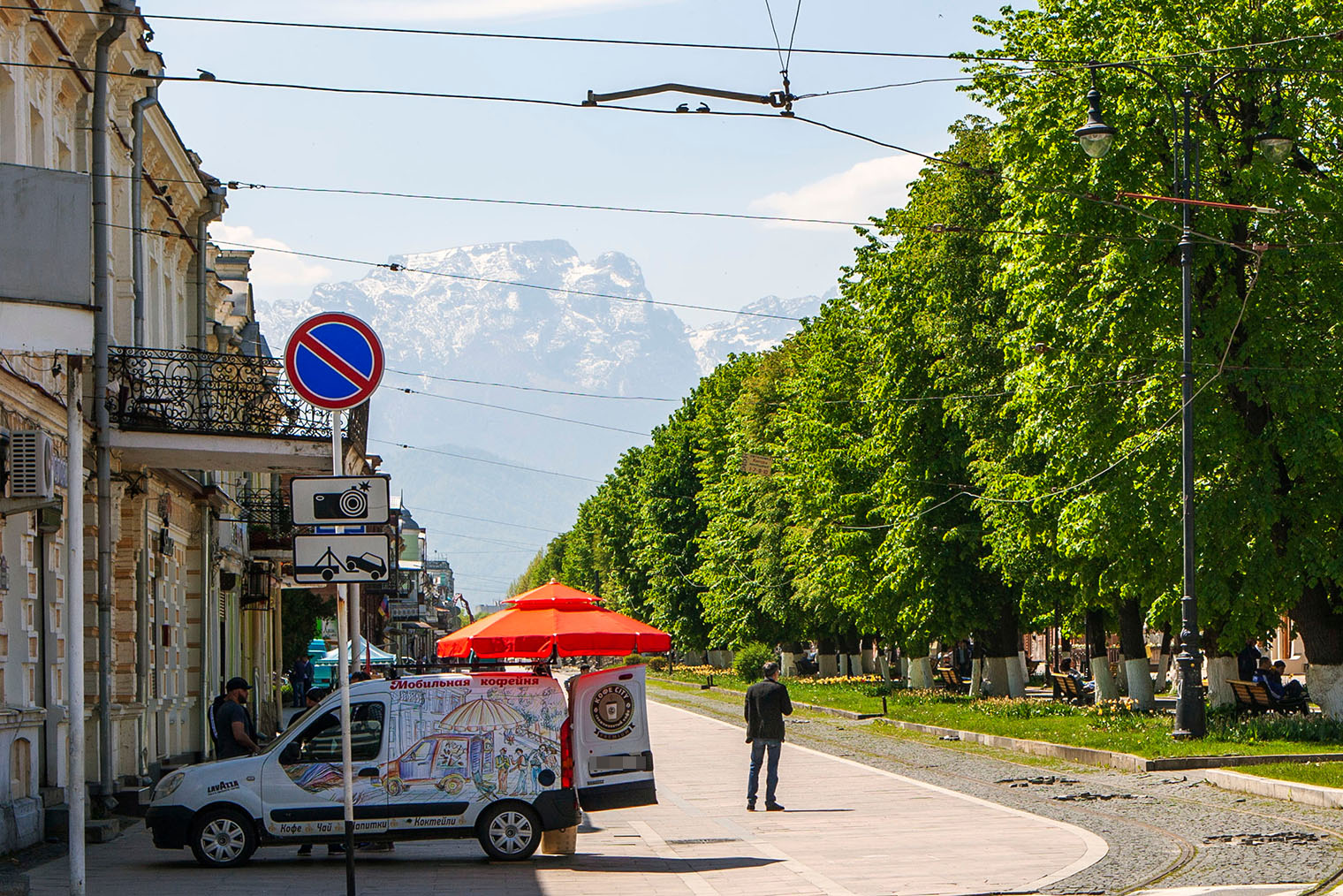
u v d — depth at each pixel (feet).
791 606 322.75
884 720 201.36
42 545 95.20
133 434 107.86
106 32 107.34
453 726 78.48
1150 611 147.64
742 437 345.51
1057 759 135.44
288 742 78.59
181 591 153.58
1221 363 135.44
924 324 211.00
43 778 94.43
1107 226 141.28
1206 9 138.51
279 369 117.50
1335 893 58.49
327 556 54.65
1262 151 129.70
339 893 66.28
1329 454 136.05
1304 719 134.10
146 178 129.59
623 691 82.43
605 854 80.38
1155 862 69.31
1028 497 164.55
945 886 64.28
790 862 74.08
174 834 77.30
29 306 54.29
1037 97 146.20
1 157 89.92
